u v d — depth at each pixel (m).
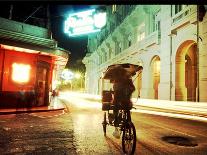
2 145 6.49
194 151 6.33
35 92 18.08
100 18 22.81
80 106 22.22
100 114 15.03
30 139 7.29
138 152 6.13
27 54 17.53
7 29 16.67
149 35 29.97
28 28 17.92
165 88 26.14
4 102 16.14
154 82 30.89
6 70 16.28
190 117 14.20
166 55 26.34
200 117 14.25
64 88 92.88
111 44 47.38
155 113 16.56
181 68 24.86
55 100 28.55
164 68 26.70
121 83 6.55
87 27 23.36
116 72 6.61
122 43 41.12
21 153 5.78
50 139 7.35
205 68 20.16
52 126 9.75
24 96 17.27
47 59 19.02
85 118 12.76
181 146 6.87
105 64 51.28
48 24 19.25
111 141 7.27
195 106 19.11
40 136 7.75
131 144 6.07
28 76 17.59
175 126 10.52
